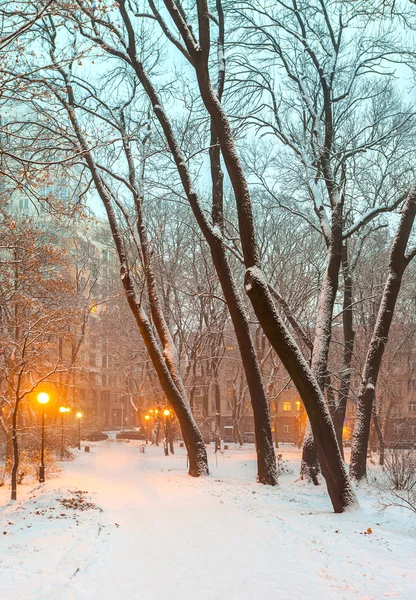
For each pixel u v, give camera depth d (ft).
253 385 69.92
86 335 227.20
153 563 31.35
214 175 78.38
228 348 188.34
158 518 46.19
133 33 73.31
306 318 114.62
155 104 72.59
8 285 70.64
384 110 76.89
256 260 50.98
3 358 80.43
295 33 73.00
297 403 183.21
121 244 79.66
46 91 38.60
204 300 126.00
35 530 39.75
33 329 74.23
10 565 29.48
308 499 58.95
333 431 49.42
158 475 84.07
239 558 32.37
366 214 65.62
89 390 266.98
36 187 40.86
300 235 113.91
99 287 175.83
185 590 26.27
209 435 189.47
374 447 136.77
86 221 50.16
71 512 48.06
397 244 62.44
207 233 69.21
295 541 36.58
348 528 40.81
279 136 75.10
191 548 34.99
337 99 73.15
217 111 53.98
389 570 28.91
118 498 58.59
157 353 79.56
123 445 188.96
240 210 51.88
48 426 109.29
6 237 59.31
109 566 30.68
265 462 69.36
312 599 24.77
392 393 132.98
